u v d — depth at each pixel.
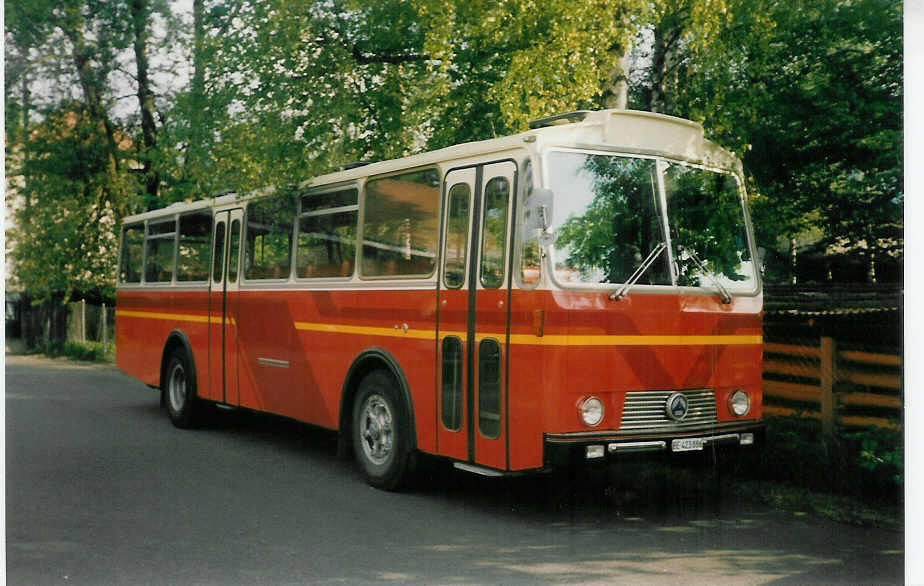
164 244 12.28
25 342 20.03
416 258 7.43
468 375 6.76
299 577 5.36
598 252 6.41
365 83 12.98
